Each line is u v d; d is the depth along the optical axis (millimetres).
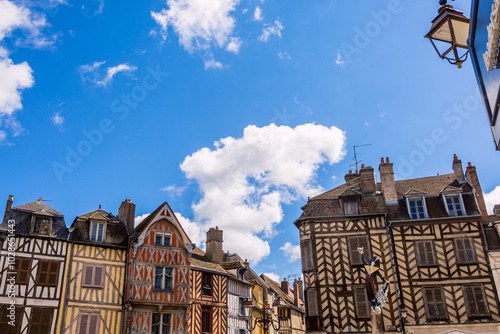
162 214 25500
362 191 27344
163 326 23484
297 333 42625
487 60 4430
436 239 24922
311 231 26266
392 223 25422
